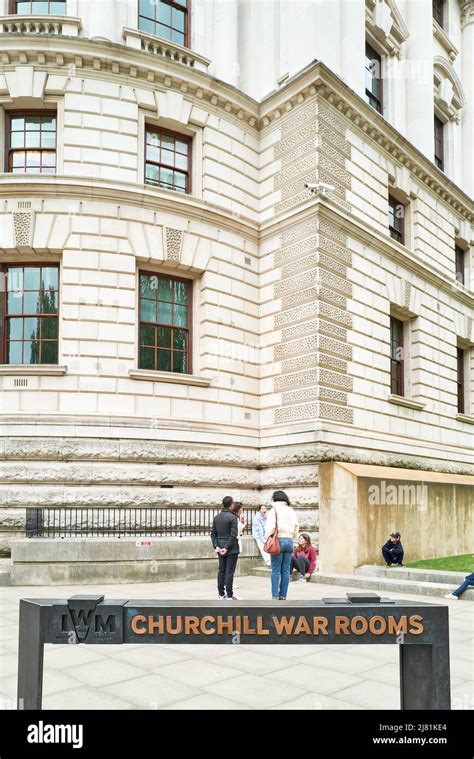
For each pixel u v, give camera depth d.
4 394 16.62
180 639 3.86
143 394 17.58
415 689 3.92
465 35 31.78
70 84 17.89
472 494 20.50
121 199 17.86
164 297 19.06
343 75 21.25
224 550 11.95
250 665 7.55
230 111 20.50
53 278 17.81
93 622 3.88
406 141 23.16
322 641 3.84
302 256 19.25
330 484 16.69
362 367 20.08
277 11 22.05
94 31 18.31
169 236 18.48
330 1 20.94
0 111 17.98
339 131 20.31
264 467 19.19
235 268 19.98
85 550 14.09
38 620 3.90
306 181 19.61
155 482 17.20
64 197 17.44
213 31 21.20
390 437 21.03
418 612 3.87
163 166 19.41
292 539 11.59
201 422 18.31
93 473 16.61
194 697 6.23
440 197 26.42
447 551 18.70
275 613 3.86
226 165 20.22
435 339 24.89
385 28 24.45
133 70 18.42
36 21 18.03
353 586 14.30
